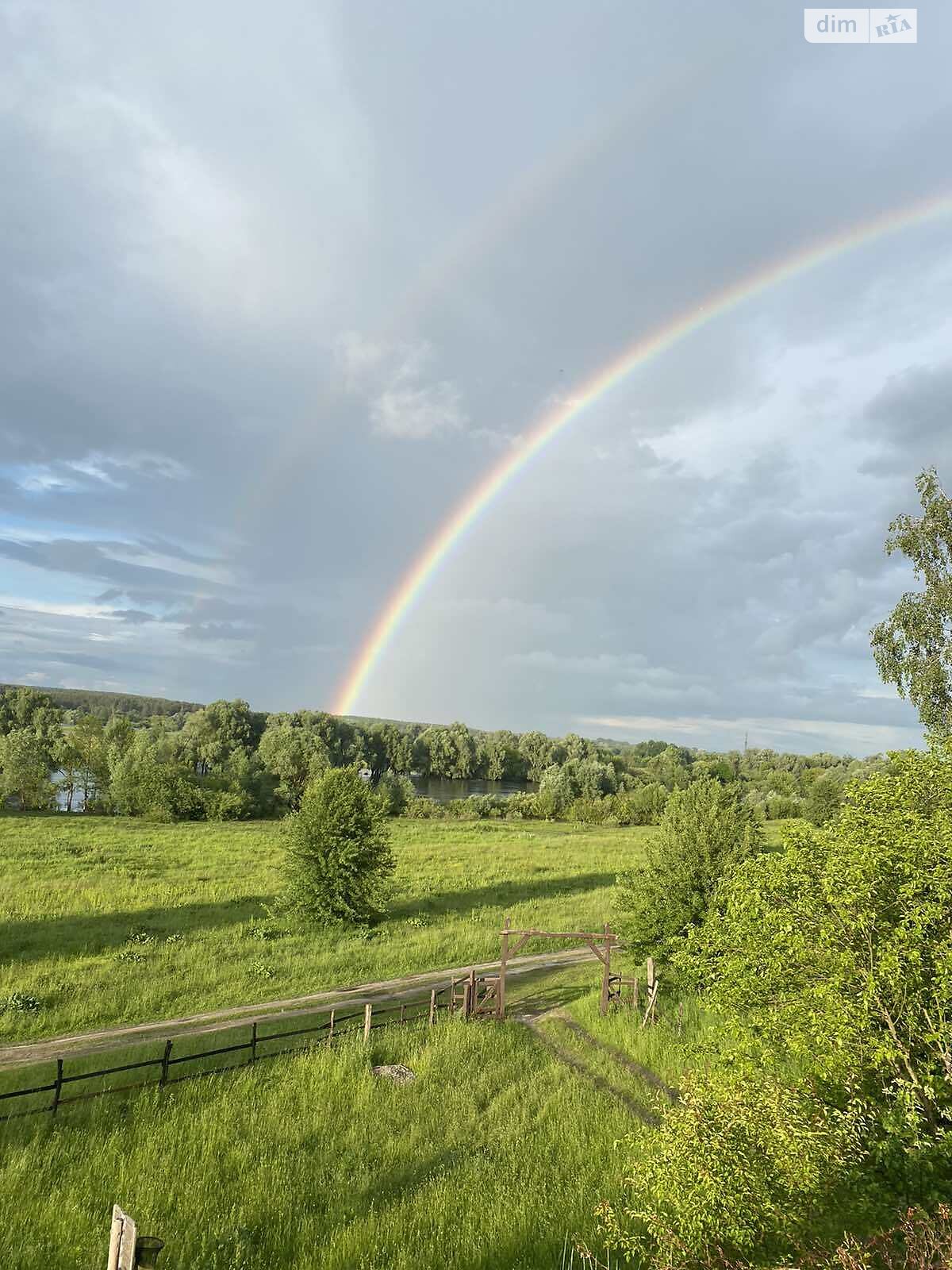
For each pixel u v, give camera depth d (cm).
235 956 2723
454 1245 1051
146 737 9769
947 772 1254
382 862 3366
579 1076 1795
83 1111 1470
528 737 17388
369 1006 1978
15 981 2286
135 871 4178
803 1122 990
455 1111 1552
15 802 8869
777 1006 1215
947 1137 992
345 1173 1290
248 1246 1048
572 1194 1195
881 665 2862
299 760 9569
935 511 2784
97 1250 1002
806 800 9025
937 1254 845
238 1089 1608
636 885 2631
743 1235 898
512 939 3191
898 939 1066
